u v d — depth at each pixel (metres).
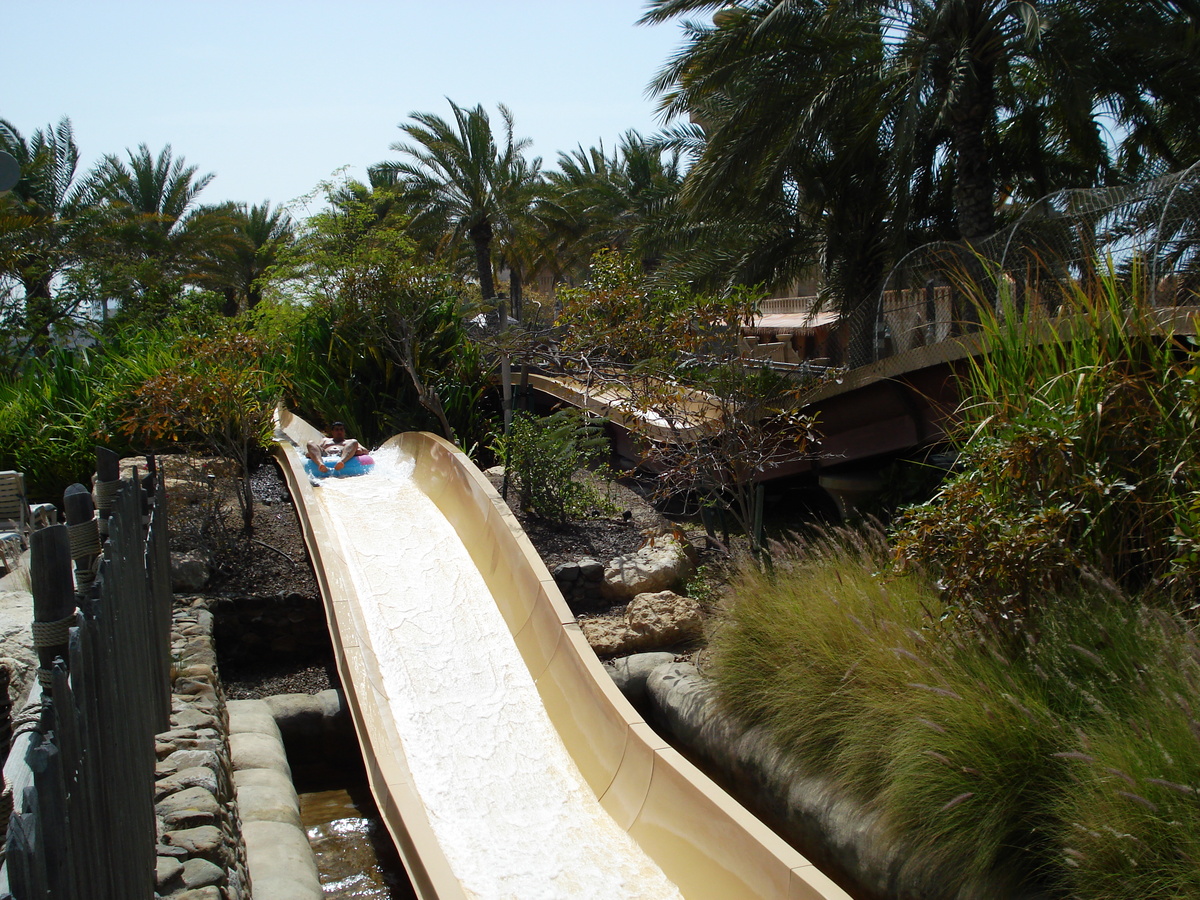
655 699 8.42
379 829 7.31
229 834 5.06
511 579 9.41
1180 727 4.50
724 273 16.62
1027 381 7.47
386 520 11.47
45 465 12.98
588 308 10.89
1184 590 5.82
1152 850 4.20
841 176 15.73
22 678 5.46
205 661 7.73
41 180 29.77
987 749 5.08
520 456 12.62
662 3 14.47
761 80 14.26
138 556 5.28
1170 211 7.45
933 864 4.98
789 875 4.98
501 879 5.91
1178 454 6.23
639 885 5.82
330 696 8.66
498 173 30.80
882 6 13.85
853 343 12.42
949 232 16.42
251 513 11.50
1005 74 14.83
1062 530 6.32
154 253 33.62
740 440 10.23
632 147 33.69
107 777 3.06
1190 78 13.41
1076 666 5.46
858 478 11.81
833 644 6.68
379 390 17.86
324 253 21.41
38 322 27.56
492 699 7.97
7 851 1.88
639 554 11.00
